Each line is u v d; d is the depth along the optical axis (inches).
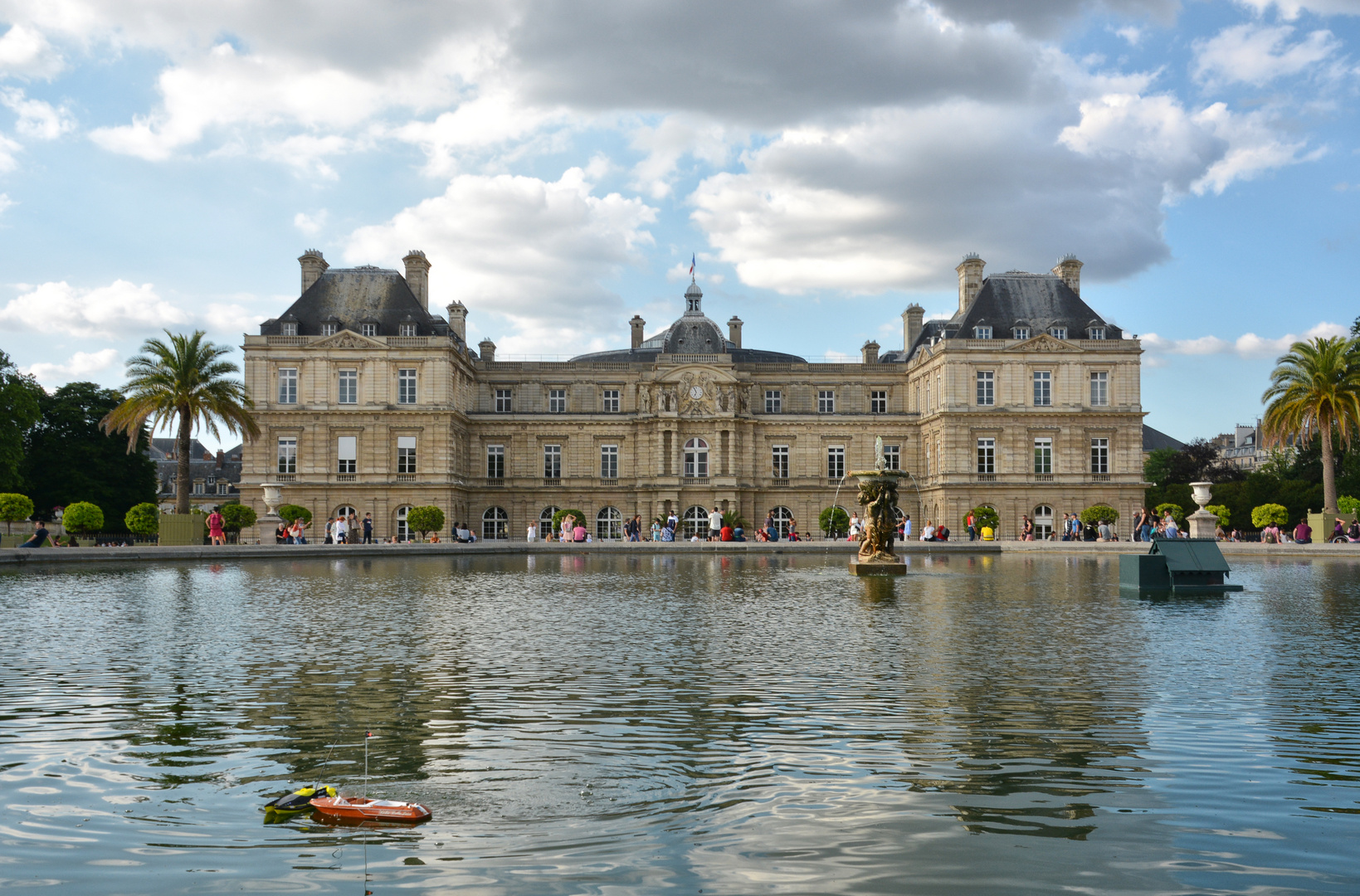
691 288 4183.1
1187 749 476.7
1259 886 318.3
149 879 322.3
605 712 558.9
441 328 3730.3
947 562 2150.6
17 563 1827.0
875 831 366.6
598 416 3882.9
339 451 3489.2
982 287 3779.5
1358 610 1066.7
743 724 528.1
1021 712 555.2
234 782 428.8
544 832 365.7
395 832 366.6
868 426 3909.9
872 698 594.2
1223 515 2940.5
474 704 581.0
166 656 748.6
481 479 3878.0
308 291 3641.7
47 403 3629.4
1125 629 906.1
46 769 446.9
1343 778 429.7
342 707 573.0
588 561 2230.6
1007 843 355.6
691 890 313.9
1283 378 2928.2
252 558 2196.1
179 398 2578.7
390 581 1524.4
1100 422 3580.2
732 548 2694.4
